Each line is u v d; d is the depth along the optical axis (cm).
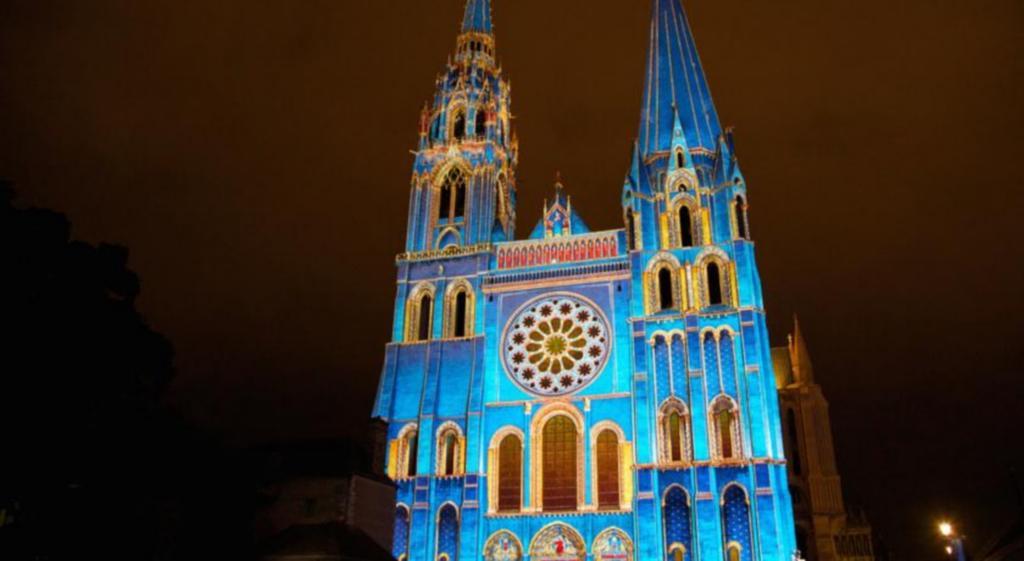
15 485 3603
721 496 6456
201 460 4909
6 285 3669
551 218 8375
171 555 4703
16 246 3747
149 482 4441
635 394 6956
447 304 8031
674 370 7044
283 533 5731
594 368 7312
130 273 4262
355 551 5525
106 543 4059
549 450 7144
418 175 8856
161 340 4366
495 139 9019
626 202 7912
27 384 3588
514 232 9481
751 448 6494
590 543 6606
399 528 7075
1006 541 6134
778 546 6103
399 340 7994
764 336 6981
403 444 7462
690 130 8162
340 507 5978
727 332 7025
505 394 7438
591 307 7562
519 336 7650
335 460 6350
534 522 6819
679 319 7181
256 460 5716
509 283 7894
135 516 4325
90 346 3869
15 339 3606
